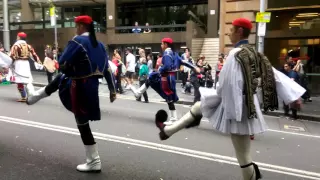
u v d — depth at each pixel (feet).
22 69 32.19
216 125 11.07
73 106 13.83
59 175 14.07
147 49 79.30
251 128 10.71
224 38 56.29
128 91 48.08
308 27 51.13
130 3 96.48
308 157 18.78
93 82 13.75
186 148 18.94
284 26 52.90
